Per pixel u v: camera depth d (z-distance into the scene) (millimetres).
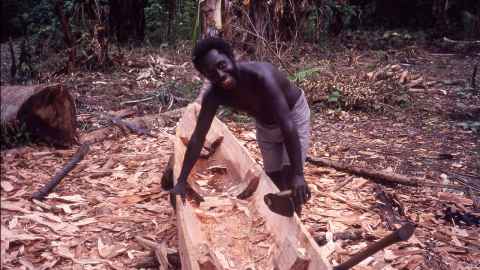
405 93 8312
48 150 6191
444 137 6805
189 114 5145
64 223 4523
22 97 6012
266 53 9016
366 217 4688
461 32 13820
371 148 6414
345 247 4191
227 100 3605
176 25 12484
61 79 9172
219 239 3701
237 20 8734
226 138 4891
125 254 4117
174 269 3783
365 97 7828
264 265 3385
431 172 5707
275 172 4215
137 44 12242
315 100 7965
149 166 5781
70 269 3893
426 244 4270
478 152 6277
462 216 4738
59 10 9531
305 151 3963
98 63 9758
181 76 9227
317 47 11758
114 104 7875
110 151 6219
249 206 4000
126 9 12156
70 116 6215
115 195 5117
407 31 14617
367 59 11266
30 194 5051
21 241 4207
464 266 3973
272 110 3299
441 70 10570
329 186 5324
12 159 5820
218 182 4621
